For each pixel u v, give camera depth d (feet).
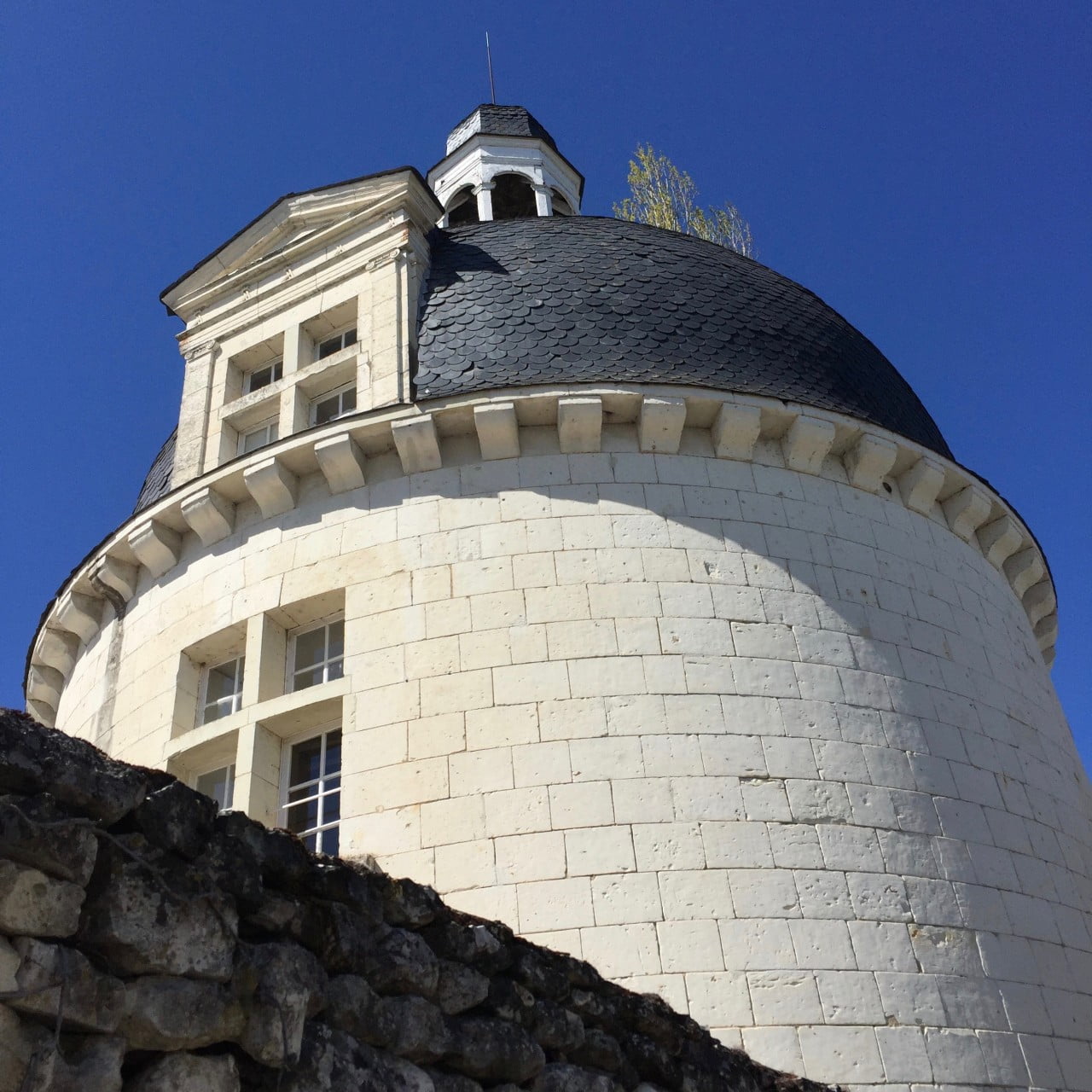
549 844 33.30
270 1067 14.89
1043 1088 32.83
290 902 16.21
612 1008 22.94
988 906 35.76
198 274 54.19
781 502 42.24
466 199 74.43
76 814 13.51
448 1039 18.10
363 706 37.17
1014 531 49.29
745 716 36.29
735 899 32.63
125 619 46.78
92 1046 13.00
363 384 45.14
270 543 42.70
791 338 49.19
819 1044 30.78
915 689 39.75
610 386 42.11
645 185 109.60
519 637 37.37
